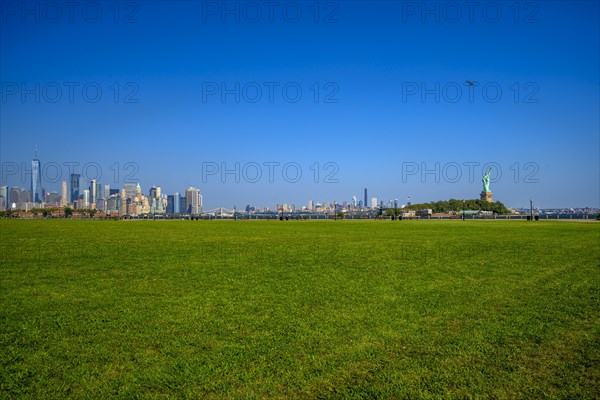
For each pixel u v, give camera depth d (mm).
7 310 10156
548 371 6609
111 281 13844
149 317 9562
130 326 8875
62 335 8281
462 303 10867
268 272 15688
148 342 7891
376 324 9016
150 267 16844
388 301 11086
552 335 8281
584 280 14117
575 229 46781
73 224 59906
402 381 6266
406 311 10086
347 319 9391
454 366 6793
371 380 6305
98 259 19156
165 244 26516
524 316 9656
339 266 17203
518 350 7469
